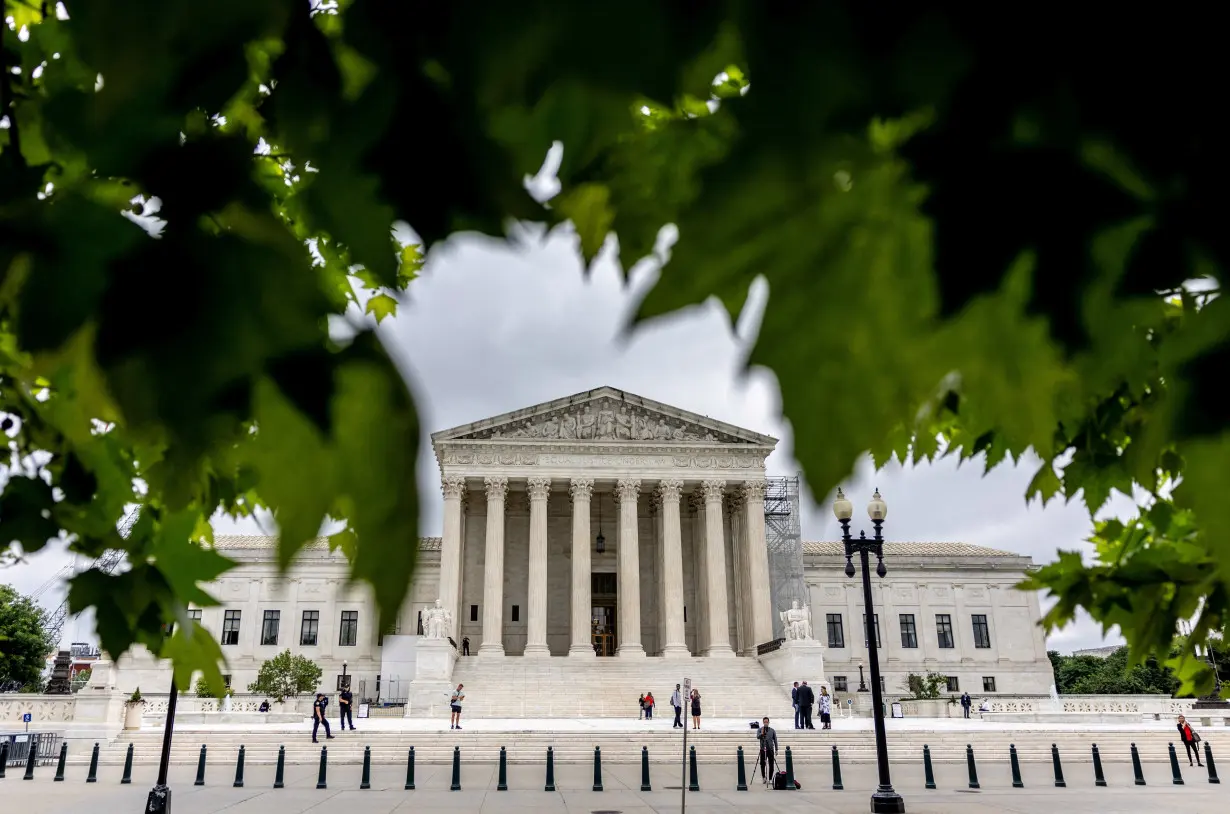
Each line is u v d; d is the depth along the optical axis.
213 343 1.30
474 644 77.56
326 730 43.41
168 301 1.32
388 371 1.35
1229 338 1.58
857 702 74.06
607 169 1.62
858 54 1.10
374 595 1.25
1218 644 4.08
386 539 1.28
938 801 26.91
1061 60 1.11
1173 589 3.28
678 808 25.36
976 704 67.12
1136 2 1.10
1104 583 3.33
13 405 2.45
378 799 27.45
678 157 1.62
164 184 1.39
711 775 35.81
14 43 1.84
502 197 1.33
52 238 1.34
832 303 1.25
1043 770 38.84
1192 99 1.11
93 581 2.23
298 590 85.44
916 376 1.29
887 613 95.19
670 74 1.12
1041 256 1.21
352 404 1.31
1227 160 1.12
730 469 78.69
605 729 48.06
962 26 1.09
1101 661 109.19
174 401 1.30
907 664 93.62
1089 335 1.31
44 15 1.89
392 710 67.44
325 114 1.32
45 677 82.81
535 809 25.11
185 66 1.25
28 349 1.33
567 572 81.62
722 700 64.38
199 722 55.09
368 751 31.14
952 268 1.20
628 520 76.00
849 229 1.23
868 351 1.26
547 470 76.81
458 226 1.35
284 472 1.30
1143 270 1.22
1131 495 3.93
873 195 1.22
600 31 1.08
